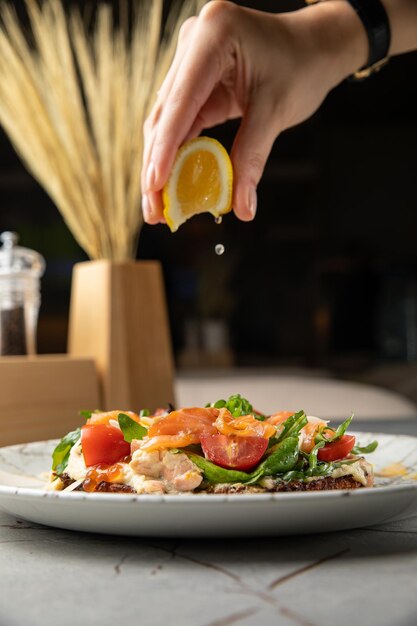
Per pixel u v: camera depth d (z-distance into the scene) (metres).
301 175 2.86
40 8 2.01
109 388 0.84
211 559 0.38
